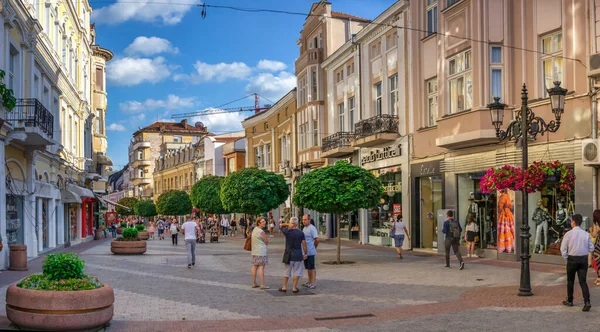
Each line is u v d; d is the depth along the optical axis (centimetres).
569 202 1688
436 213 2427
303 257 1300
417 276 1525
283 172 4550
